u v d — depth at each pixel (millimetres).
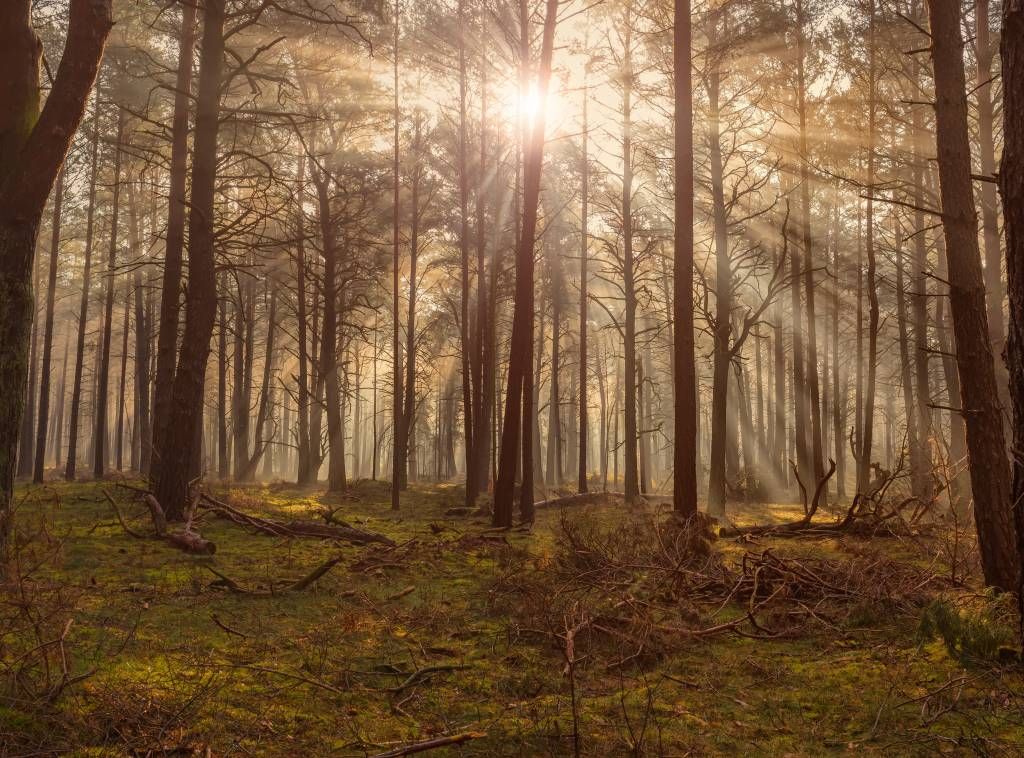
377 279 28875
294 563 9312
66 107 7270
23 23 7387
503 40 21719
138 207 29703
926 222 21188
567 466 46188
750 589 7785
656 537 9234
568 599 7090
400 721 4293
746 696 4992
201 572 8312
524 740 4039
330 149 25750
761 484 25547
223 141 20203
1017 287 5062
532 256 15992
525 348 15648
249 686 4629
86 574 7773
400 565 9406
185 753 3604
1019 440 5102
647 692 4980
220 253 13719
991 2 17203
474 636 6270
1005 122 5191
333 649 5598
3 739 3469
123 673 4566
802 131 20250
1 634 4457
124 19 19453
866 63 19312
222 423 32656
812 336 21312
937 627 5992
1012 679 5000
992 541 7148
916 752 3982
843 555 10648
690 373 11633
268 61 20031
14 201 7062
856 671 5469
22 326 7121
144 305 33906
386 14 19484
